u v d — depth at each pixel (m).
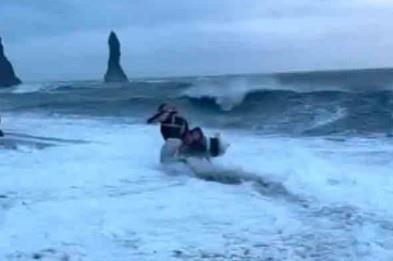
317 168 19.33
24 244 11.78
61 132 33.81
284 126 37.69
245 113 48.31
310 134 32.84
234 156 22.80
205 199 15.67
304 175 18.42
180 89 73.06
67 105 64.25
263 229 12.73
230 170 19.73
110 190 17.12
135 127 36.44
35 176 19.47
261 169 19.81
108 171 20.31
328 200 15.36
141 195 16.31
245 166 20.30
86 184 18.12
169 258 10.88
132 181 18.53
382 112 40.44
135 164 21.92
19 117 48.00
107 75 177.75
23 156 24.22
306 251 11.12
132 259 10.87
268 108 48.56
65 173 20.02
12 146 27.53
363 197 15.54
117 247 11.58
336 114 40.97
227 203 15.16
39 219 13.70
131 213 14.22
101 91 97.00
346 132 33.19
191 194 16.36
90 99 71.88
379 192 15.95
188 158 20.72
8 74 182.12
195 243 11.76
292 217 13.73
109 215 14.01
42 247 11.59
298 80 70.62
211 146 21.17
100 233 12.52
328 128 35.44
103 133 32.94
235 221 13.41
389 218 13.41
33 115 51.00
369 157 22.61
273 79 68.69
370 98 45.91
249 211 14.31
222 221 13.44
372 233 12.18
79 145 27.48
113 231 12.66
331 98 48.06
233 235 12.30
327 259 10.66
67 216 13.92
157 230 12.73
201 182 18.20
